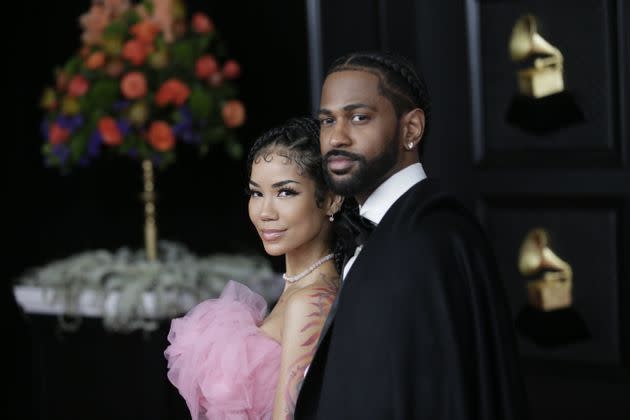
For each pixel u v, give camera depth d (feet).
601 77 19.36
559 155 19.99
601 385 19.77
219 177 26.05
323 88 9.14
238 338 10.61
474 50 20.68
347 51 21.48
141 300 21.29
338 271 10.46
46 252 27.43
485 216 20.94
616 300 19.61
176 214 26.68
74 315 22.27
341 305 8.92
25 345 27.30
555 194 20.07
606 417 19.79
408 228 8.71
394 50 21.38
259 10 25.13
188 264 22.49
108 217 27.27
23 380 27.27
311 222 10.25
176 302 21.25
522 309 20.61
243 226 25.77
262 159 10.27
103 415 22.47
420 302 8.47
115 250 27.25
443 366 8.38
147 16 22.65
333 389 8.73
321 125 9.15
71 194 27.43
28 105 27.14
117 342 22.07
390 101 8.92
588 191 19.74
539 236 20.25
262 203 10.28
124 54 21.77
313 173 10.17
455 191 21.15
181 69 22.33
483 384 8.49
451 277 8.56
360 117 8.86
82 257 23.47
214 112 22.58
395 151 8.98
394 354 8.43
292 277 10.59
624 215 19.45
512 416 8.57
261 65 25.27
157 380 21.68
